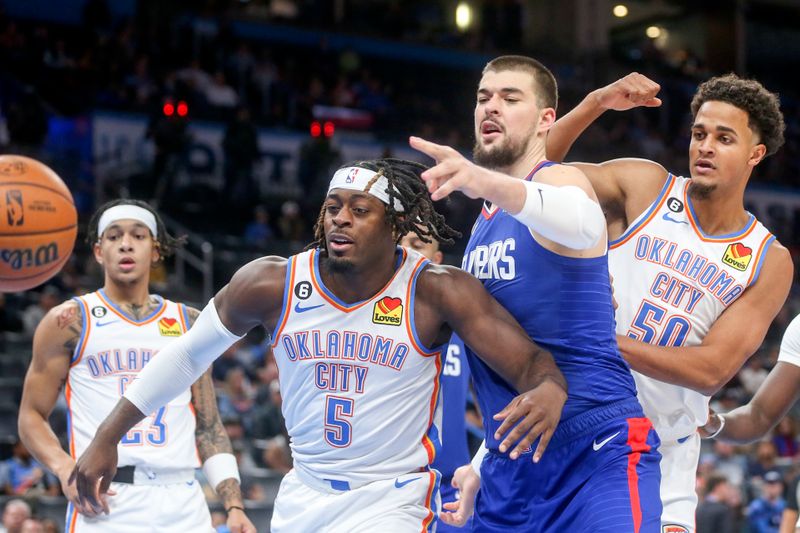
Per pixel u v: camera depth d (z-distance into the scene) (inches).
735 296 240.4
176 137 978.7
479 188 178.1
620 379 206.4
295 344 206.4
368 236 200.2
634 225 245.6
